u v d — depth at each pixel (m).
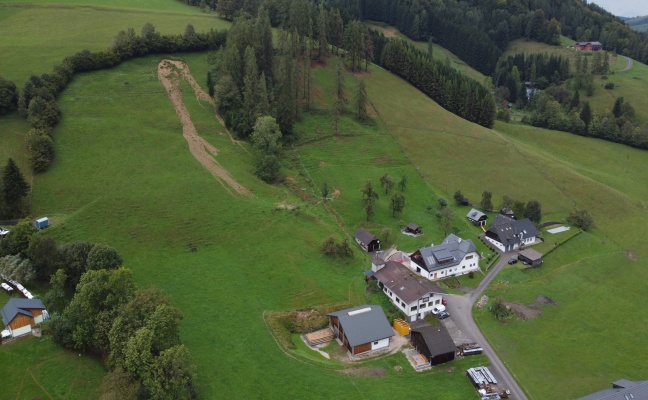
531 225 124.75
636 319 99.88
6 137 125.25
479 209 136.75
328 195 133.38
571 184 152.25
